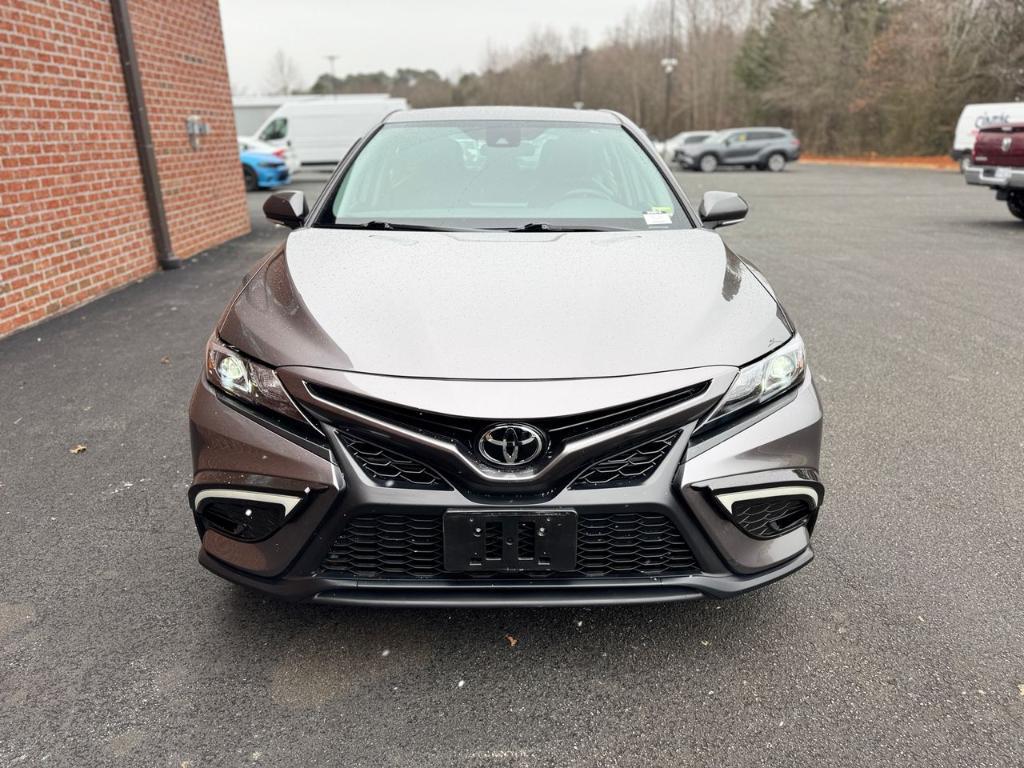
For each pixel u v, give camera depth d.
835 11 45.31
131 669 2.06
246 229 10.42
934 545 2.71
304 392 1.91
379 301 2.13
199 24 8.71
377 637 2.21
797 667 2.08
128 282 6.98
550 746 1.81
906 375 4.59
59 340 5.20
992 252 8.89
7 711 1.91
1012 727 1.87
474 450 1.84
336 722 1.88
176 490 3.11
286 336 2.02
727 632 2.23
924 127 35.38
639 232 2.76
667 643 2.18
